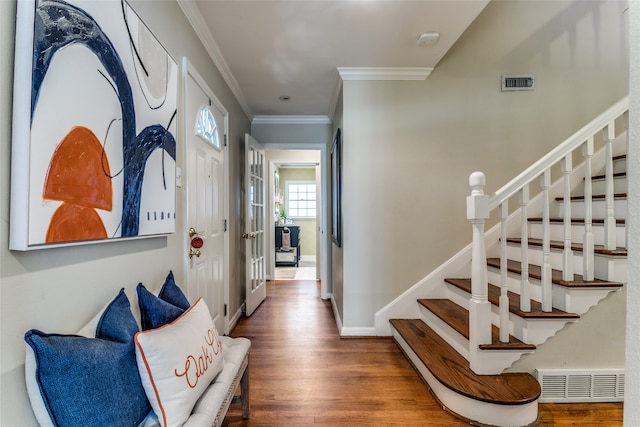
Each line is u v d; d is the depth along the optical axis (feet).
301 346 8.50
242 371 5.00
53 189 2.67
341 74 9.02
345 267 9.21
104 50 3.31
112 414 2.69
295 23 6.81
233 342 5.47
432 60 8.55
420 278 9.26
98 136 3.22
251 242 11.63
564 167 5.95
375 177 9.20
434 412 5.66
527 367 6.03
